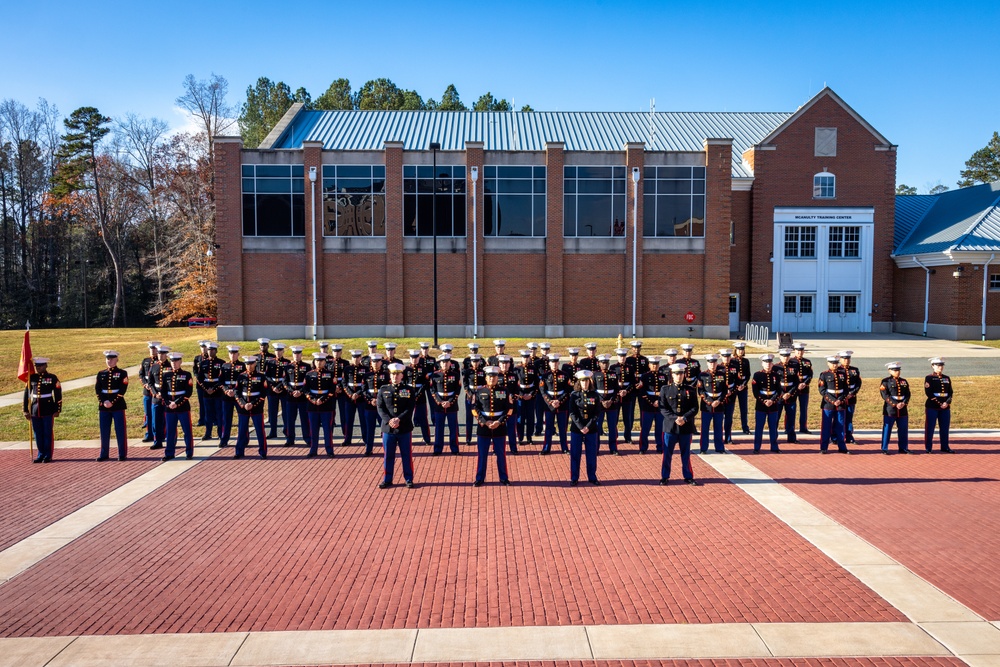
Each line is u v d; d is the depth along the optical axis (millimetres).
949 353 35375
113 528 11734
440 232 42938
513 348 36750
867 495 13398
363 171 42500
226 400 17562
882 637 7934
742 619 8375
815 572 9766
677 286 43562
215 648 7773
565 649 7711
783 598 8945
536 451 17234
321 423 17875
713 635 7988
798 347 17953
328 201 42500
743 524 11812
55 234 79500
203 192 63031
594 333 43469
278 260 42656
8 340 43531
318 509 12695
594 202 43125
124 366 32656
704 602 8836
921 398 22938
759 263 49562
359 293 42844
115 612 8672
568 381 17156
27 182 78500
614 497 13398
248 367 16422
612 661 7492
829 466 15617
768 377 16703
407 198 42781
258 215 42500
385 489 13977
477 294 42844
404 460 14102
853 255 49969
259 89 89750
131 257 79000
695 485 14188
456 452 16953
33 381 16141
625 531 11492
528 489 13953
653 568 9945
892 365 16562
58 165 78250
